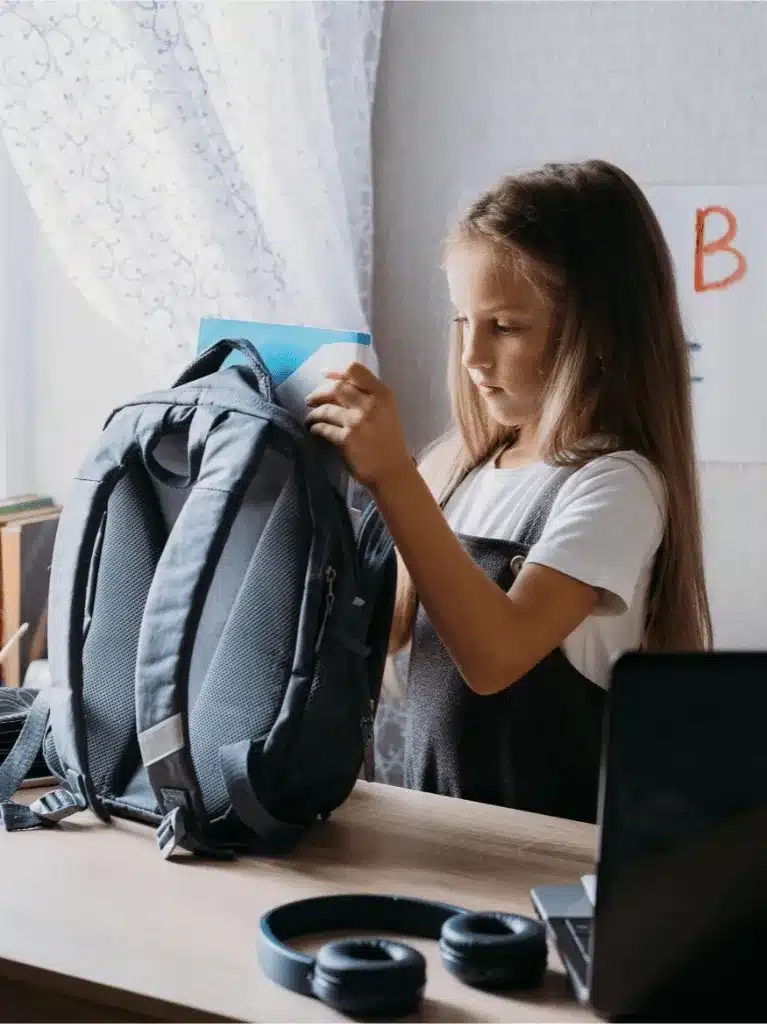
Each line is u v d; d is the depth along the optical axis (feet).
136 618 3.14
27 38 4.43
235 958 2.31
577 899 2.47
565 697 3.60
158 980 2.21
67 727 3.06
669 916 2.01
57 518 5.67
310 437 2.94
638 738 1.99
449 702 3.69
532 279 3.52
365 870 2.78
